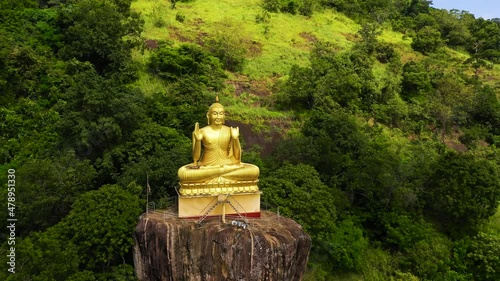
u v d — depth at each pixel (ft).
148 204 66.13
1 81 97.09
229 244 51.75
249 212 59.47
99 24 115.65
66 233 59.36
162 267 54.44
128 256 63.52
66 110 84.07
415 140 125.80
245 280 51.60
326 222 71.67
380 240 87.66
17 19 117.29
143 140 81.51
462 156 94.89
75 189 69.41
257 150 103.55
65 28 120.37
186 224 55.36
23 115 95.61
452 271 81.71
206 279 52.65
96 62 116.98
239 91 130.62
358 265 78.95
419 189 93.71
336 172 91.40
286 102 127.03
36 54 107.34
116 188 65.16
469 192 87.86
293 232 56.54
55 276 54.08
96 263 60.70
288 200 71.05
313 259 75.10
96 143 81.10
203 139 59.31
